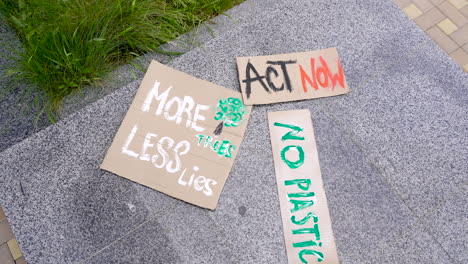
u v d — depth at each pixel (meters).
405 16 2.14
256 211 1.77
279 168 1.83
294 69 1.98
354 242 1.75
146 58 2.02
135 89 1.93
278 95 1.93
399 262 1.74
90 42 1.91
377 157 1.87
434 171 1.86
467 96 1.99
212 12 2.15
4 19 2.05
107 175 1.79
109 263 1.70
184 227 1.75
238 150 1.85
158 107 1.88
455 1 2.30
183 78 1.94
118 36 1.98
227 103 1.91
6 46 2.05
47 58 1.89
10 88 1.98
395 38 2.08
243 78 1.95
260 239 1.74
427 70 2.03
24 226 1.72
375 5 2.16
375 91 1.98
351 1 2.16
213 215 1.76
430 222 1.79
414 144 1.90
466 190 1.84
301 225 1.76
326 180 1.83
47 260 1.69
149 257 1.71
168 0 2.15
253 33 2.06
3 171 1.78
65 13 1.94
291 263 1.71
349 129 1.91
